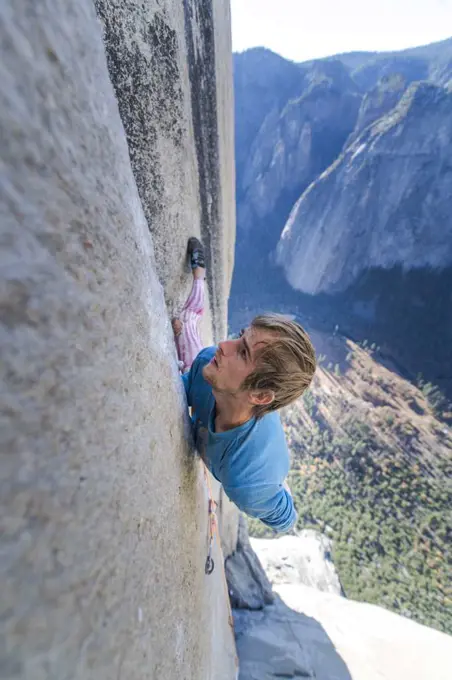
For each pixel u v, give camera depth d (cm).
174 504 92
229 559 610
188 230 209
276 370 84
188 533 111
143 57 126
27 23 34
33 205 35
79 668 38
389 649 428
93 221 48
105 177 53
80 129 45
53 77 38
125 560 54
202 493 158
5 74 31
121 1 107
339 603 583
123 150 63
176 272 192
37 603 32
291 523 129
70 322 42
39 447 35
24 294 34
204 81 205
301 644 419
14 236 32
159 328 88
